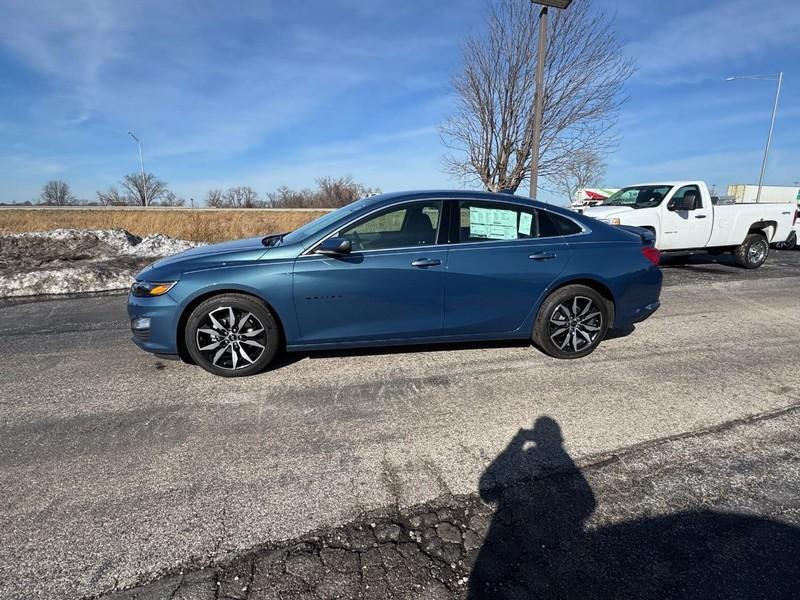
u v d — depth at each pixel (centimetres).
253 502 231
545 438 289
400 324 384
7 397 352
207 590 179
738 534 207
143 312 364
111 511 225
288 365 408
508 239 400
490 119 1259
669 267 971
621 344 466
